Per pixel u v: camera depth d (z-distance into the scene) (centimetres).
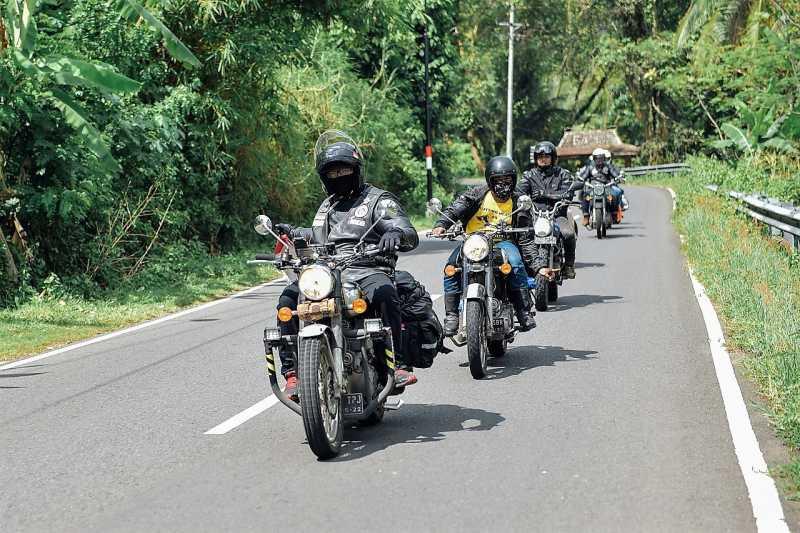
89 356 2177
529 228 1973
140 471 1254
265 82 4500
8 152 3161
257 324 2562
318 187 5475
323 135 1441
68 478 1234
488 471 1212
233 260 4088
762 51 6681
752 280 2606
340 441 1310
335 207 1440
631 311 2516
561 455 1273
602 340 2131
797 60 6419
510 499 1103
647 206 7156
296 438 1402
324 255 1338
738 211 4409
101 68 2877
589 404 1556
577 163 14200
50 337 2495
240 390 1744
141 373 1934
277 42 4309
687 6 11850
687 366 1823
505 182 1975
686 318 2377
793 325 1848
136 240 3669
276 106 4725
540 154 2814
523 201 1950
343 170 1416
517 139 14812
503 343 1948
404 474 1208
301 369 1241
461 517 1048
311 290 1263
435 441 1362
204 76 4341
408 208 7300
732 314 2319
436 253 4294
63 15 3597
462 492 1133
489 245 1844
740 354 1911
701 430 1376
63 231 3375
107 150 2941
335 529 1020
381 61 7181
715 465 1209
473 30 13488
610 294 2841
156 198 3806
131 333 2523
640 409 1509
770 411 1448
